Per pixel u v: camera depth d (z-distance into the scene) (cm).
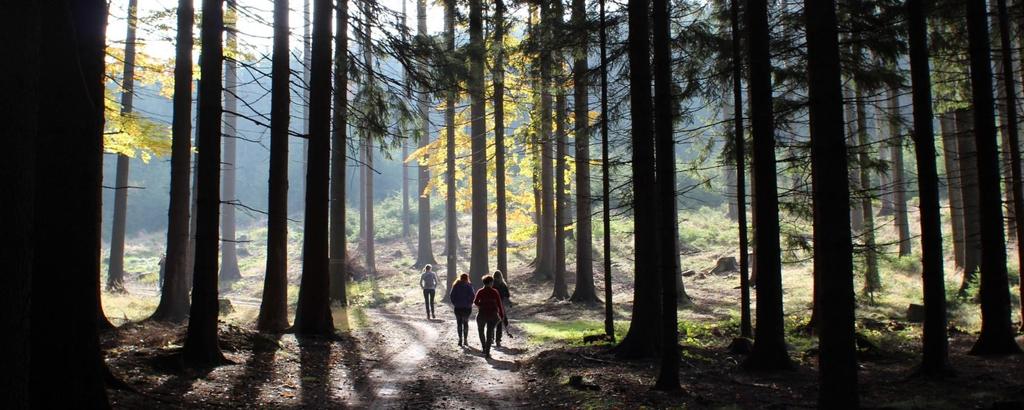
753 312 1966
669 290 861
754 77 1046
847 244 598
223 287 3575
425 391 955
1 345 371
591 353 1208
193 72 1623
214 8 998
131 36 1878
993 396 784
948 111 1641
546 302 2388
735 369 1082
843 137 607
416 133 1428
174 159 1538
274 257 1437
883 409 741
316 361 1143
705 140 1547
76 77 618
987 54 1100
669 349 864
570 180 2695
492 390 971
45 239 613
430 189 2970
